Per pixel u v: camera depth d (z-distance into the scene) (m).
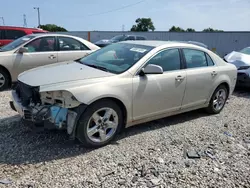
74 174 2.83
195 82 4.50
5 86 6.42
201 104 4.84
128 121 3.72
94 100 3.23
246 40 25.56
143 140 3.78
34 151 3.27
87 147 3.41
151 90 3.83
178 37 29.16
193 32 28.19
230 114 5.35
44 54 6.72
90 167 2.98
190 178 2.89
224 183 2.84
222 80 5.06
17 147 3.34
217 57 5.17
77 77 3.38
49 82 3.22
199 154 3.44
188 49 4.54
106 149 3.44
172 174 2.94
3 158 3.06
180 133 4.14
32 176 2.75
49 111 3.15
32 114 3.20
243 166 3.22
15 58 6.37
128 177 2.83
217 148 3.68
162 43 4.36
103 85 3.34
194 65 4.60
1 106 4.99
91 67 3.92
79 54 7.23
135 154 3.35
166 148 3.57
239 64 7.72
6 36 9.86
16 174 2.77
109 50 4.45
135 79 3.65
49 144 3.47
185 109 4.57
